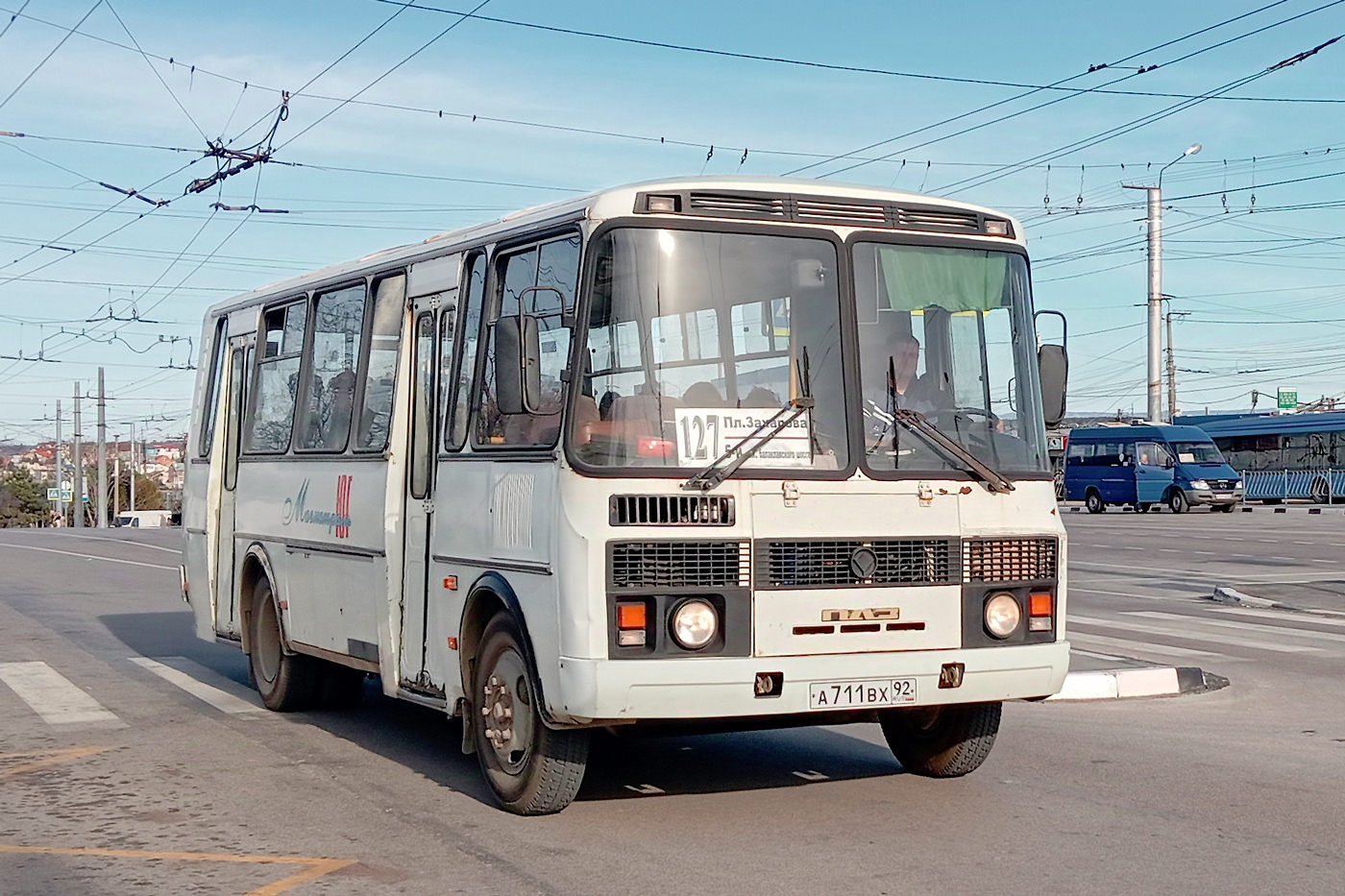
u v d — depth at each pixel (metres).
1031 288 7.62
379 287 9.21
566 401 6.64
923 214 7.35
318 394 10.04
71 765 8.67
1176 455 47.62
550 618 6.63
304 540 9.96
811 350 6.93
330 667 10.54
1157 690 11.74
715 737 9.62
